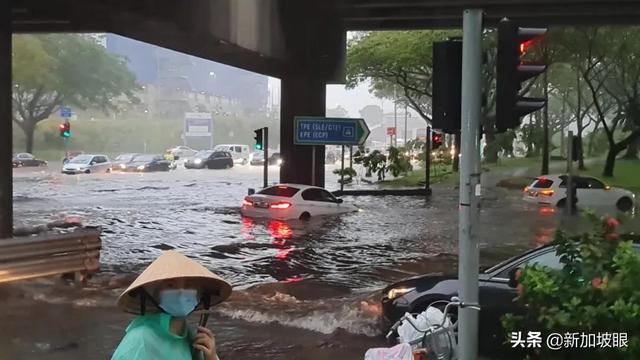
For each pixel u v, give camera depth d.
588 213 4.24
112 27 19.81
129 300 2.94
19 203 27.28
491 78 5.42
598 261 3.95
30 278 10.19
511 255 15.37
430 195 33.94
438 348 4.59
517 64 5.23
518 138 66.75
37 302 9.83
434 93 5.52
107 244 16.50
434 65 5.52
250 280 12.23
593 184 27.27
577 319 3.72
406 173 47.62
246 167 64.00
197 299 2.95
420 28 28.94
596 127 59.66
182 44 22.42
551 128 71.44
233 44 22.28
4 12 13.66
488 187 39.59
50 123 85.50
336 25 28.31
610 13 24.95
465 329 5.07
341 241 17.44
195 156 61.81
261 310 9.41
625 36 36.53
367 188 37.50
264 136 30.08
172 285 2.89
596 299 3.80
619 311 3.64
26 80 58.25
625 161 51.97
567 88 51.91
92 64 68.31
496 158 57.72
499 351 6.71
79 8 16.97
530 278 3.97
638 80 39.69
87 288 10.73
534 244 17.25
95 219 21.91
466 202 5.22
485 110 5.37
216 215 23.00
